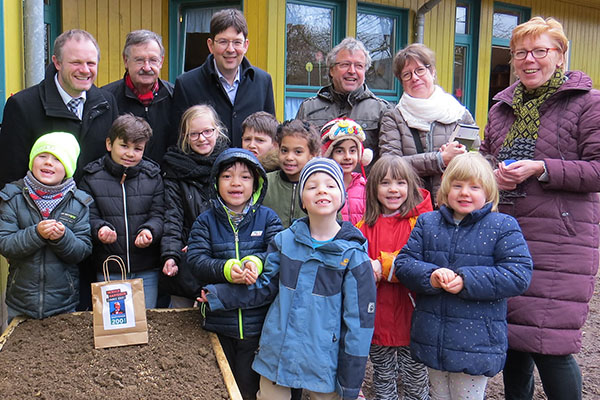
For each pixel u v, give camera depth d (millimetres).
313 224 2488
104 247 2918
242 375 2631
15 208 2609
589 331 4578
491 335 2422
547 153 2662
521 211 2693
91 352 2416
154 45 3453
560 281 2613
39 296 2635
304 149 2881
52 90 2957
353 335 2352
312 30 6695
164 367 2348
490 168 2547
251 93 3732
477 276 2359
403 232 2859
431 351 2473
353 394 2340
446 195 2600
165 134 3676
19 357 2346
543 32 2633
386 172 2836
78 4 5680
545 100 2691
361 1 6910
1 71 3436
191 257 2602
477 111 8367
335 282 2398
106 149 3131
